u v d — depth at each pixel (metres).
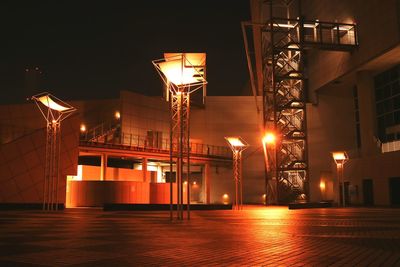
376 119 58.31
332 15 63.81
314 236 14.39
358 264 8.62
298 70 60.88
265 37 65.50
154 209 39.28
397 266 8.38
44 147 44.62
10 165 42.69
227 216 28.81
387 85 57.19
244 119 72.50
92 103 65.00
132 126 63.12
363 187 55.94
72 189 49.62
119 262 8.95
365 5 55.72
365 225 19.77
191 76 25.17
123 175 58.34
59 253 10.28
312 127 70.88
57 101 37.91
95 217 27.64
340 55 62.25
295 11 75.44
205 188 66.94
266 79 62.97
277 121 59.09
